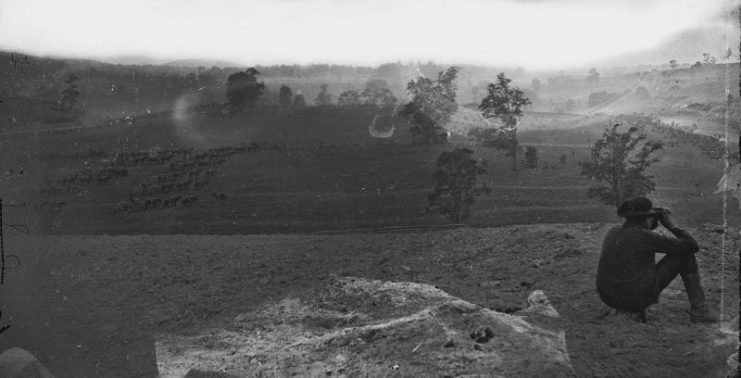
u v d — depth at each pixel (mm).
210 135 78188
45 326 4367
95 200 47938
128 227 42250
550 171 47188
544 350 3039
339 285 5199
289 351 3666
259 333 4160
